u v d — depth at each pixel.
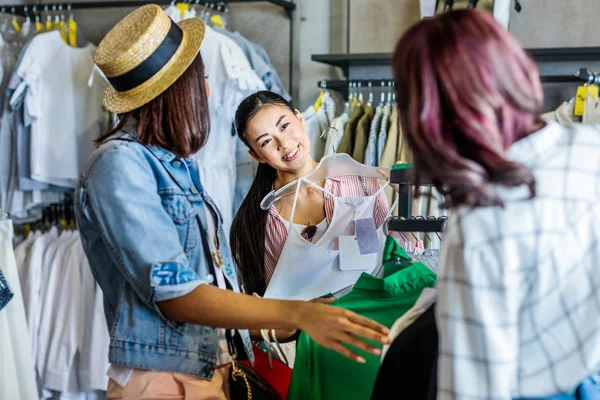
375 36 3.69
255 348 1.79
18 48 3.60
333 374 1.46
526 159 1.00
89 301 3.26
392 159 3.02
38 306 3.28
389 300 1.50
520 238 0.98
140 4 3.54
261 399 1.56
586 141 1.02
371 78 3.68
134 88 1.46
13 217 3.55
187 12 3.34
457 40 0.96
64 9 3.68
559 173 1.00
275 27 3.82
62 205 3.58
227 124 3.20
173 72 1.47
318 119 3.27
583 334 1.00
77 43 3.61
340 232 2.04
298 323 1.34
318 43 3.78
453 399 1.01
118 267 1.42
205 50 3.15
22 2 4.04
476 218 0.99
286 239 2.03
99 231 1.43
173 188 1.50
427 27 1.01
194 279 1.40
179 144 1.49
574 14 3.46
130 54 1.44
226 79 3.13
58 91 3.36
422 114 0.96
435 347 1.27
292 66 3.79
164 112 1.49
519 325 1.03
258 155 2.16
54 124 3.36
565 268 0.99
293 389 1.48
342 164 2.05
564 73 3.47
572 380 1.02
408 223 1.32
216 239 1.64
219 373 1.56
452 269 1.02
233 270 1.69
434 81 0.97
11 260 2.28
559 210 0.98
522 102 0.95
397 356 1.28
